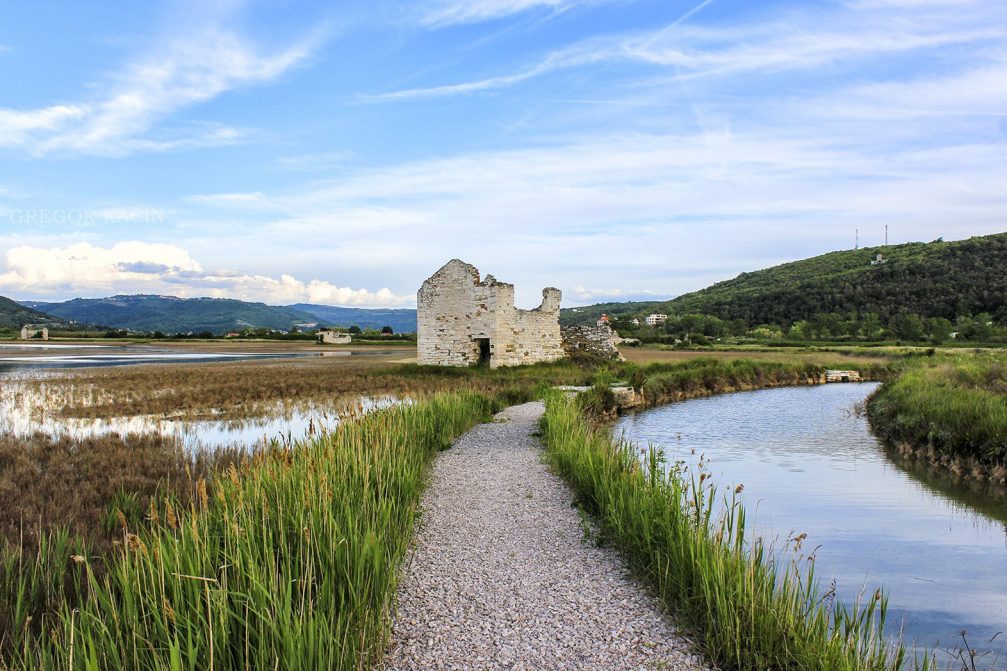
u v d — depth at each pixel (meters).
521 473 13.82
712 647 6.12
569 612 6.99
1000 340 77.00
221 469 13.20
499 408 25.55
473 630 6.54
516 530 9.89
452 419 19.12
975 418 18.06
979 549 11.22
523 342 42.94
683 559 7.31
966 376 27.91
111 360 58.88
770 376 46.19
